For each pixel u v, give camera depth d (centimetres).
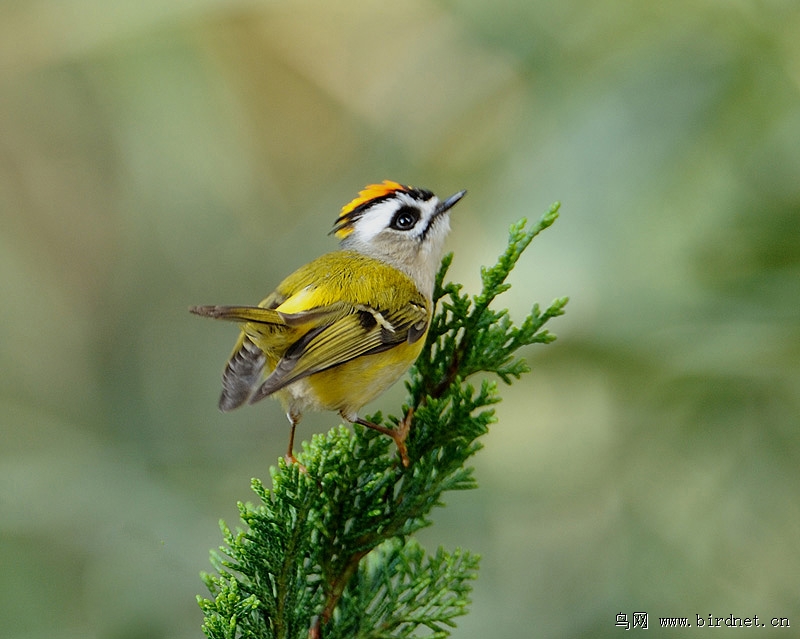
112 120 1214
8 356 1219
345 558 473
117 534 978
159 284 1282
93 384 1242
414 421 521
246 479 1081
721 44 872
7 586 938
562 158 884
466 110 1073
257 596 447
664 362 850
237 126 1215
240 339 620
